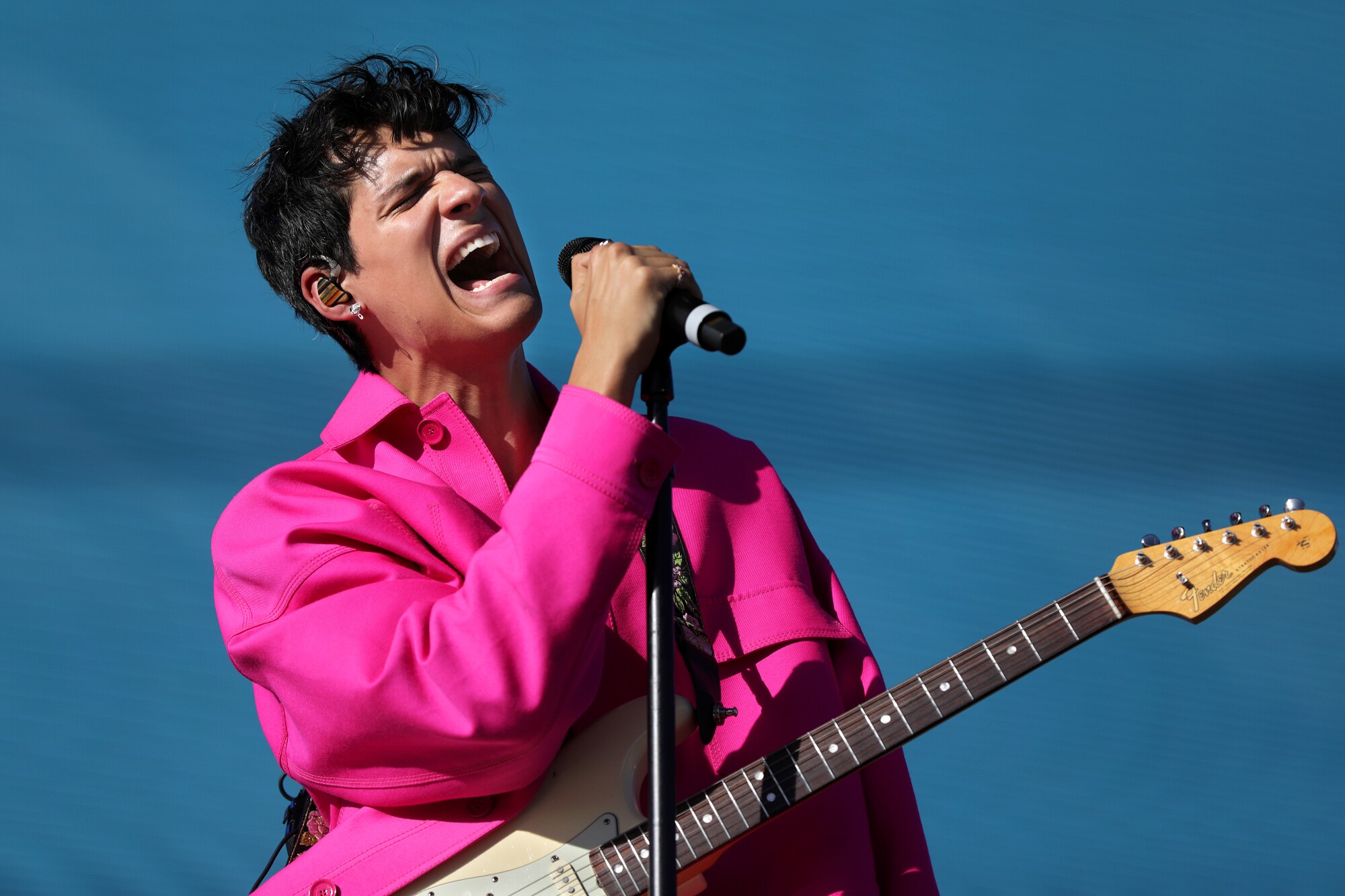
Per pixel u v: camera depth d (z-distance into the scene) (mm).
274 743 6340
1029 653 5980
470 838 5969
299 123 6973
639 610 6426
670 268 5801
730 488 6887
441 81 7098
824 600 7102
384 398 6727
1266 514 6059
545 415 7078
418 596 5918
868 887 6207
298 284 6949
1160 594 6004
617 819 5992
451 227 6648
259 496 6379
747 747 6348
